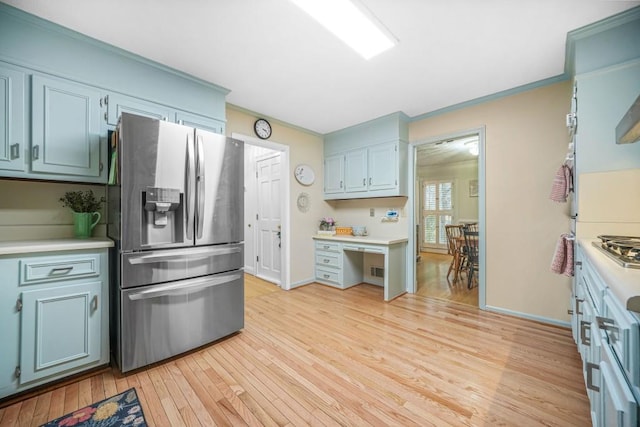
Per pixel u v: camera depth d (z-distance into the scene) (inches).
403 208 139.3
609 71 64.9
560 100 94.0
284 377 66.4
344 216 166.2
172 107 87.0
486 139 110.4
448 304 119.4
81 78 70.3
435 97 110.2
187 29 68.5
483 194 110.7
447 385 62.9
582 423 50.9
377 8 61.6
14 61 61.4
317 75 91.9
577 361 71.8
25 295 56.6
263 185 169.8
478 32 69.7
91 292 64.9
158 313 70.8
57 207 75.9
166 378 65.9
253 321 101.4
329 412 54.6
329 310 112.9
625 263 34.0
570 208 90.7
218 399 58.4
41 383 58.7
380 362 73.0
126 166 65.7
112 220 73.8
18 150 61.9
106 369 68.9
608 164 64.6
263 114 129.4
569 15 63.2
